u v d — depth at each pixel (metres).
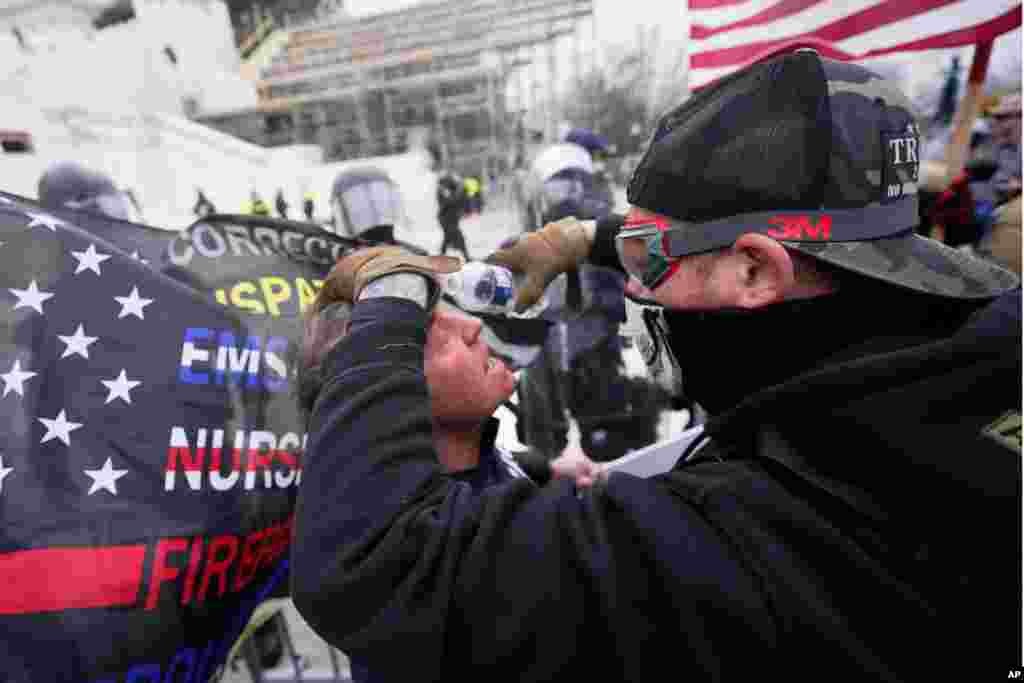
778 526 0.43
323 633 0.48
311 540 0.48
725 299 0.52
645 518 0.44
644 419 2.80
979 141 4.70
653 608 0.41
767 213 0.49
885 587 0.39
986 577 0.38
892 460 0.41
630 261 0.60
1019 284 0.55
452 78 12.34
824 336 0.51
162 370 0.74
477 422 0.80
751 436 0.51
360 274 0.63
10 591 0.60
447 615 0.43
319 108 13.96
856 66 0.52
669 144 0.54
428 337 0.74
